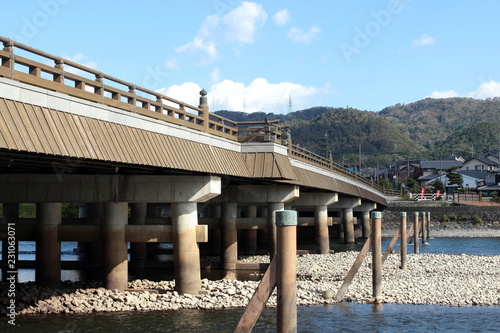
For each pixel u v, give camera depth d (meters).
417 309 30.42
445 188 160.75
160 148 28.31
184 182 31.83
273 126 43.72
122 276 32.25
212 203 51.22
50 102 21.64
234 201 48.44
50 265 32.56
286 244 14.70
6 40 19.84
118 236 32.12
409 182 173.00
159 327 25.36
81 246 67.00
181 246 31.78
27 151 19.22
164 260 54.75
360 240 95.25
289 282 14.70
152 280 40.72
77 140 22.23
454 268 46.25
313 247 77.94
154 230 32.12
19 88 20.06
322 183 58.94
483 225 115.12
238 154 39.97
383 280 38.97
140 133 27.25
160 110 29.81
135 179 31.75
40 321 26.09
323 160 65.06
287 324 14.66
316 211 63.25
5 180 32.03
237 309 29.19
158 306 29.27
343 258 54.28
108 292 31.16
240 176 37.66
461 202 129.38
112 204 32.12
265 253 63.22
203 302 30.17
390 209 122.50
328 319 28.03
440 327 26.78
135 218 45.16
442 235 105.44
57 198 31.72
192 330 24.92
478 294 33.97
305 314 29.05
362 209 103.19
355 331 25.97
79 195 31.73
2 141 18.19
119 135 25.44
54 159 24.56
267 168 39.97
